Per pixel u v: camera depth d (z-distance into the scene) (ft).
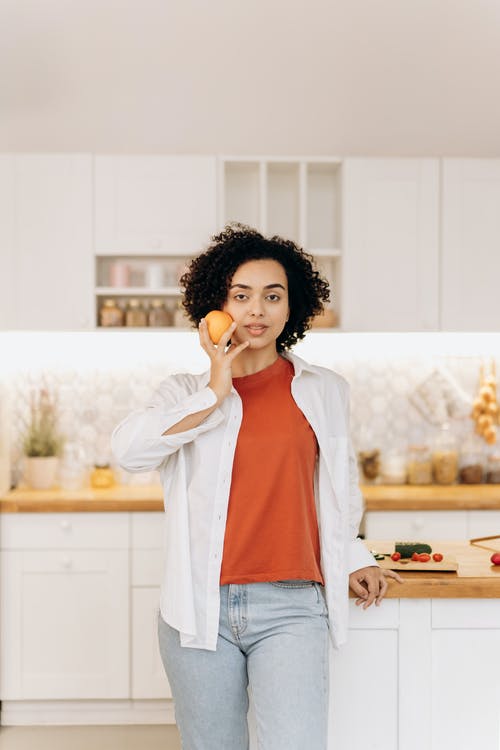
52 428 15.57
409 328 14.94
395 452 16.02
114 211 14.64
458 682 8.08
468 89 13.62
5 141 14.43
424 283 14.92
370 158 14.82
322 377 7.65
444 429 16.19
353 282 14.89
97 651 13.87
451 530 14.24
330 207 15.79
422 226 14.89
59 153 14.60
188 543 7.13
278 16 11.91
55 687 13.82
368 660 8.06
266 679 6.84
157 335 16.03
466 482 15.93
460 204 14.92
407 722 8.06
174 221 14.69
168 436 7.00
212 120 14.17
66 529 13.85
